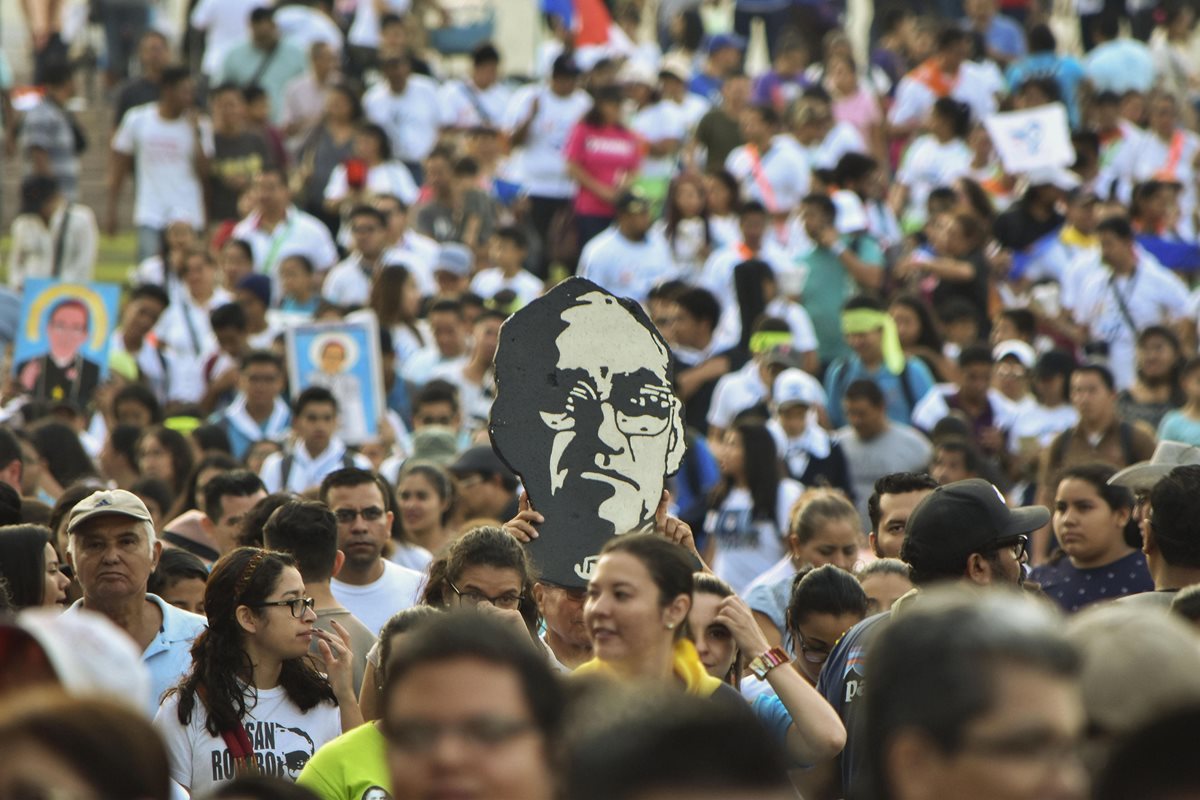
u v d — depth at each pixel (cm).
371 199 6228
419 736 1166
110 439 4081
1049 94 6938
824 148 6850
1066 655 980
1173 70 8225
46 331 4438
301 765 2219
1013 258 6116
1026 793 962
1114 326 5644
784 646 2964
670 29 8731
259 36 7350
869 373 4812
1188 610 1778
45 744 951
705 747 904
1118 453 4062
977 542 2088
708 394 5069
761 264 5459
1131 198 6425
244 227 6169
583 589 2164
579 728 962
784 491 3888
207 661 2219
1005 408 4825
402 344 5319
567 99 6912
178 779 2188
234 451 4506
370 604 2816
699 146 7075
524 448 2175
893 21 8100
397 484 3556
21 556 2384
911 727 977
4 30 9012
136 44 8106
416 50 8331
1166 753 1005
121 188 7588
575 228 6650
